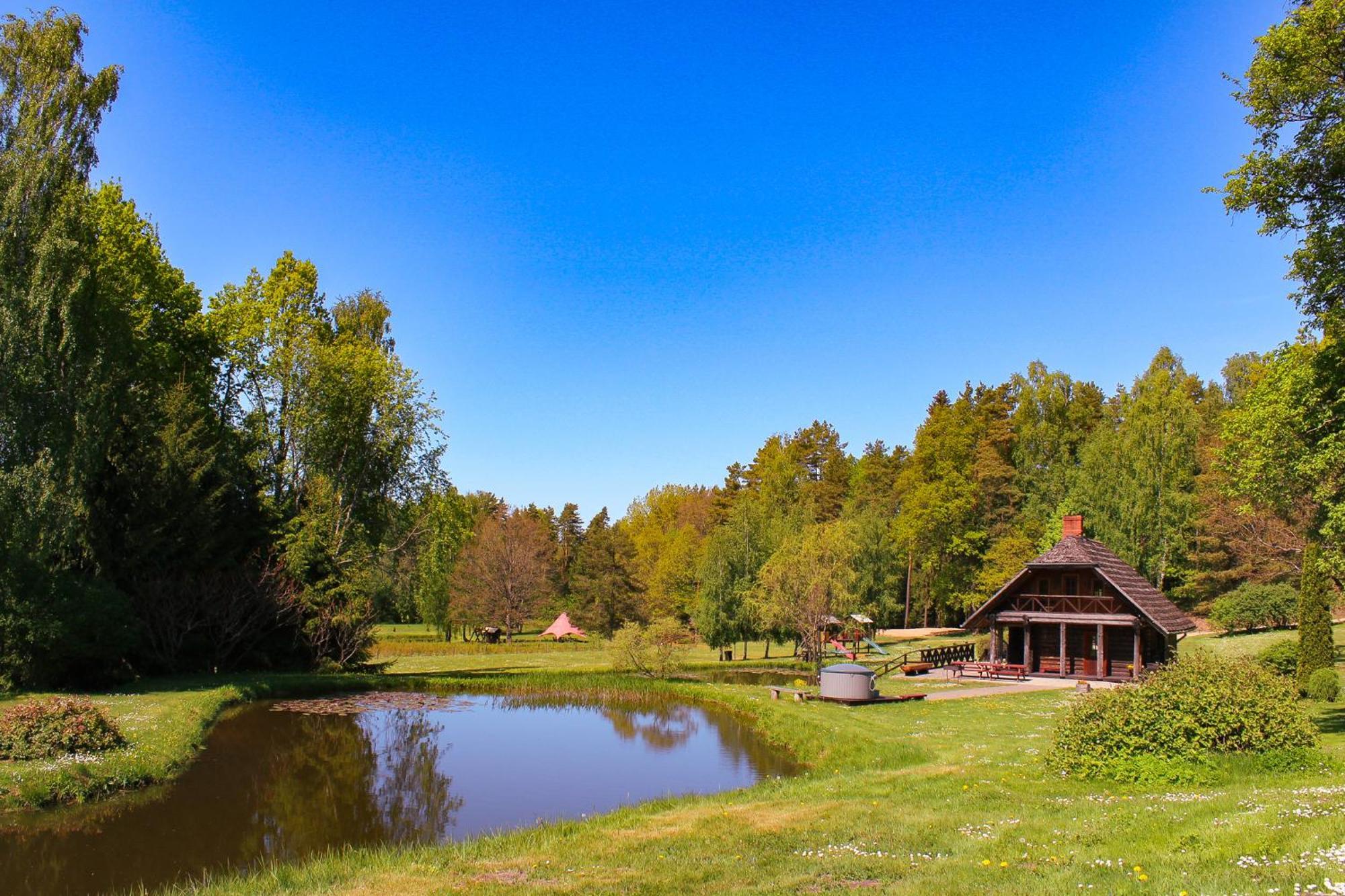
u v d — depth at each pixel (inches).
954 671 1498.5
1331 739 650.2
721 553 2075.5
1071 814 417.1
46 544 994.7
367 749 863.1
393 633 3161.9
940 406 3181.6
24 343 1011.9
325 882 371.6
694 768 788.6
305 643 1501.0
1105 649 1460.4
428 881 357.1
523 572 2785.4
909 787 531.2
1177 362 2479.1
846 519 2613.2
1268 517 1669.5
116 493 1256.8
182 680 1240.2
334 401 1595.7
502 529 3157.0
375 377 1619.1
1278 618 1734.7
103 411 1089.4
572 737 957.8
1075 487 2260.1
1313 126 595.2
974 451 2677.2
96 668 1075.3
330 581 1505.9
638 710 1175.0
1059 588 1491.1
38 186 1066.1
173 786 673.6
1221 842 331.9
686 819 466.3
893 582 2488.9
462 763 806.5
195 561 1337.4
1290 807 373.4
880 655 2015.3
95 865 483.5
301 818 600.1
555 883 344.8
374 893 341.7
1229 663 556.1
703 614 2042.3
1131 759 514.9
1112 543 2057.1
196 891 375.9
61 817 573.6
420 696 1262.3
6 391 995.9
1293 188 618.2
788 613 1670.8
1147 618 1332.4
